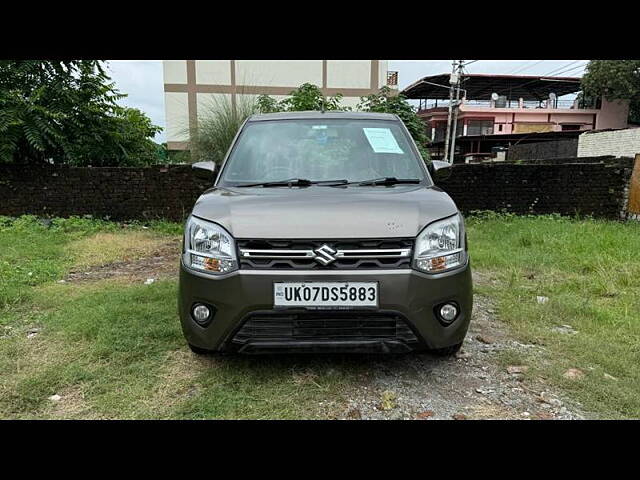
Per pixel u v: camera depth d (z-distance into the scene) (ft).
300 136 10.88
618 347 9.97
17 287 13.96
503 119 125.08
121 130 31.71
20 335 10.56
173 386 8.24
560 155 67.00
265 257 7.57
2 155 25.61
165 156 42.32
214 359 9.23
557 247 19.34
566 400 7.89
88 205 27.61
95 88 29.09
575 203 28.30
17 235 22.24
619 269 15.88
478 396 8.02
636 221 26.00
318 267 7.51
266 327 7.66
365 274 7.44
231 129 32.19
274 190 9.25
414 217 7.88
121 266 17.75
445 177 10.90
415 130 31.09
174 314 11.64
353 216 7.75
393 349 7.69
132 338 10.14
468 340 10.50
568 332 11.01
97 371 8.77
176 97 78.95
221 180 10.17
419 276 7.59
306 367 8.89
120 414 7.43
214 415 7.40
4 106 25.95
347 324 7.65
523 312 12.14
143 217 27.81
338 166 10.11
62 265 17.28
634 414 7.47
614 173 27.30
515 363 9.27
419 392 8.14
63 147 27.27
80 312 11.71
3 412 7.50
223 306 7.63
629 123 121.60
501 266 17.19
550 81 125.29
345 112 11.90
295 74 80.53
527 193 28.89
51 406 7.66
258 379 8.46
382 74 82.33
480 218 28.27
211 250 7.84
